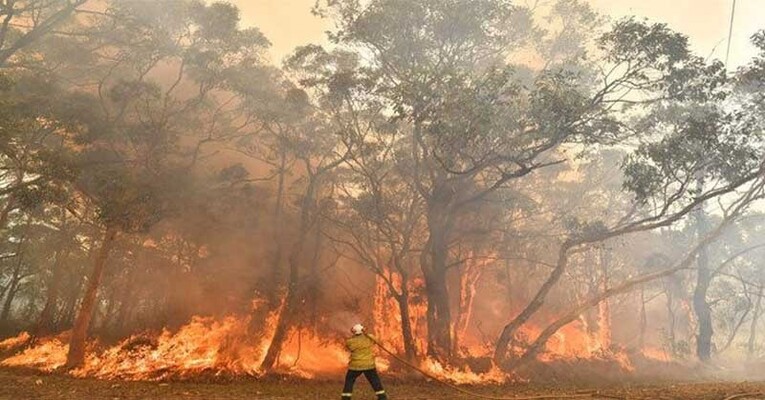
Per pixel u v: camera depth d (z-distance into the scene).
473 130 20.88
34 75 25.70
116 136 26.97
